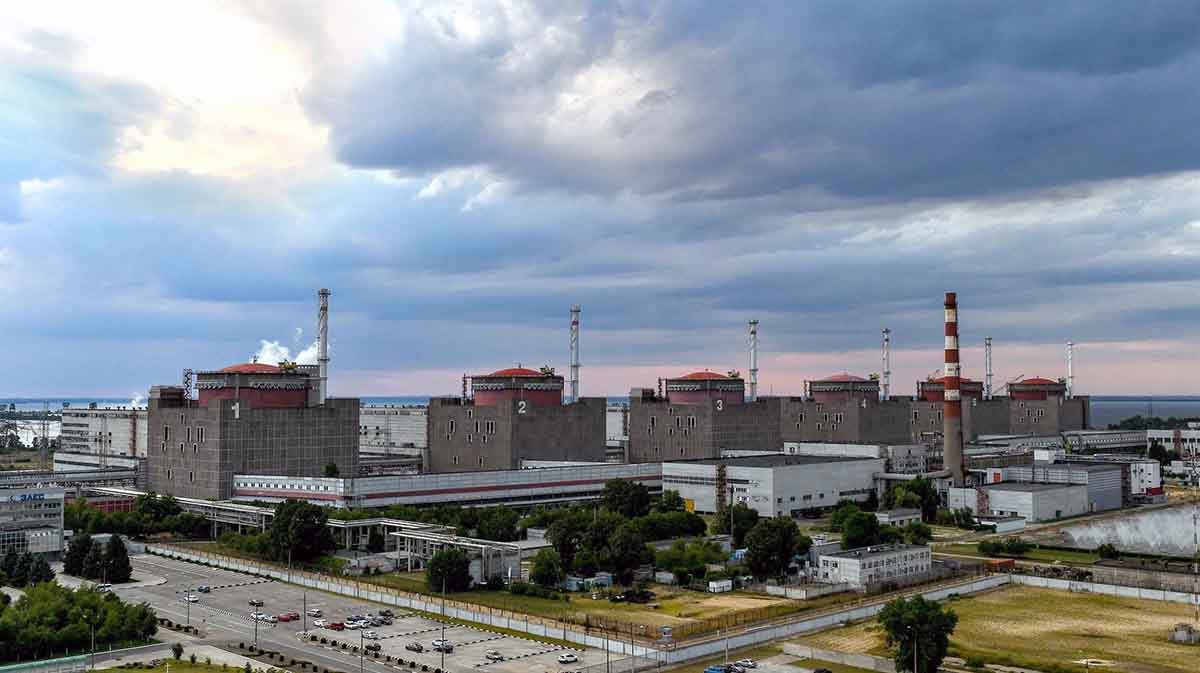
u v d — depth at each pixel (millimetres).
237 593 156125
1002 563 177625
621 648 122938
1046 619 143000
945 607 150375
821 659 121250
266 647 123750
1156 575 167875
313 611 143625
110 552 164000
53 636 120562
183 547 195250
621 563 160875
